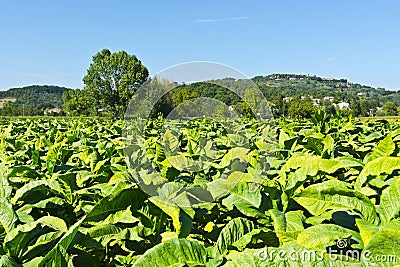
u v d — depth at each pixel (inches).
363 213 90.1
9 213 90.0
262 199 111.5
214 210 124.8
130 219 104.5
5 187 113.0
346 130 334.3
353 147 220.5
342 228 81.1
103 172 163.3
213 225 119.4
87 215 102.5
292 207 113.3
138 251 107.1
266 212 107.2
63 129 487.5
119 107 1718.8
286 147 211.5
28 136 387.2
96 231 100.9
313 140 179.5
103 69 1966.0
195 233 121.2
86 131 418.0
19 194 123.4
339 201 94.1
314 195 95.7
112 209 106.0
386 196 89.5
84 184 155.8
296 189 113.9
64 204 135.5
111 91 1836.9
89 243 99.6
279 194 118.4
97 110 2210.9
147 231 108.3
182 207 106.7
